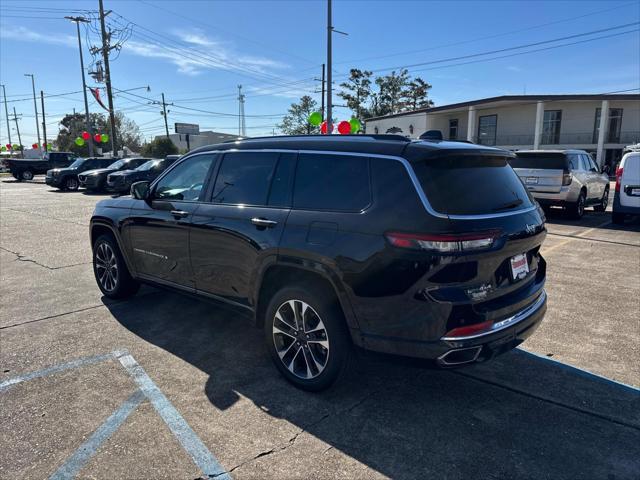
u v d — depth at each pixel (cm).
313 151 342
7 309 513
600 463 263
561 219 1220
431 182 286
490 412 314
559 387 347
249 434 289
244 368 377
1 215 1324
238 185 385
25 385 346
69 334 443
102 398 329
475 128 4247
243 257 364
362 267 290
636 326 464
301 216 328
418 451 274
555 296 558
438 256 268
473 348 278
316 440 284
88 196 1998
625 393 339
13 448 274
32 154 6981
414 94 6544
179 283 442
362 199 303
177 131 5519
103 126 8306
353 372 370
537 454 271
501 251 288
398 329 284
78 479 249
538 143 3666
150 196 470
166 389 342
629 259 746
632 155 1067
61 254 800
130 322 475
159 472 254
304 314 331
